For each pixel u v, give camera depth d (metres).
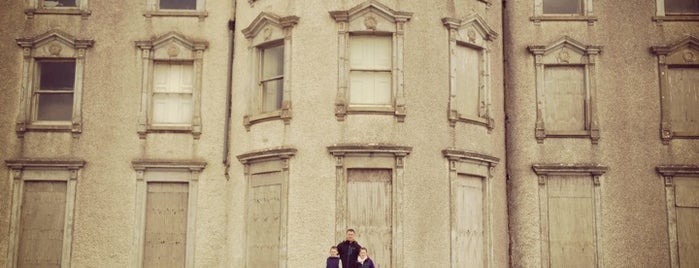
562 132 22.72
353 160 19.56
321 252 19.23
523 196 22.48
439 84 20.44
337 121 19.78
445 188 19.95
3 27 23.48
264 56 21.75
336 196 19.41
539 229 22.33
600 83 23.03
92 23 23.52
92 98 23.08
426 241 19.39
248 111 21.41
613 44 23.22
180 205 22.78
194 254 22.31
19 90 23.14
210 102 23.09
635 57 23.16
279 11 21.05
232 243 21.41
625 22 23.36
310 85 20.14
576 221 22.45
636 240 22.23
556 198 22.59
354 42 20.50
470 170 20.69
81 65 23.20
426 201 19.59
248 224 20.84
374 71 20.34
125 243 22.36
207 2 23.69
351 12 20.20
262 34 21.48
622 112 22.88
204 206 22.55
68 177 22.66
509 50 23.27
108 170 22.70
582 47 23.05
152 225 22.66
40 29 23.47
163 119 23.30
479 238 20.86
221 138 22.84
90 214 22.47
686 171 22.36
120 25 23.53
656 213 22.36
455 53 20.91
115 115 23.02
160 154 22.81
